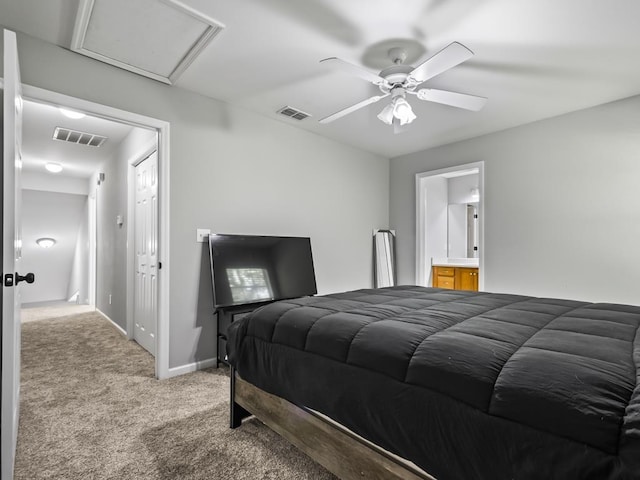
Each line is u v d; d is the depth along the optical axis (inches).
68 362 118.2
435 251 207.6
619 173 115.8
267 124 133.2
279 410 63.4
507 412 33.8
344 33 81.5
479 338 45.3
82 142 164.6
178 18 76.1
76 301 263.0
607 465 27.5
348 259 165.6
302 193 145.6
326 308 68.2
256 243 126.5
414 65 94.9
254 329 69.2
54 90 85.6
